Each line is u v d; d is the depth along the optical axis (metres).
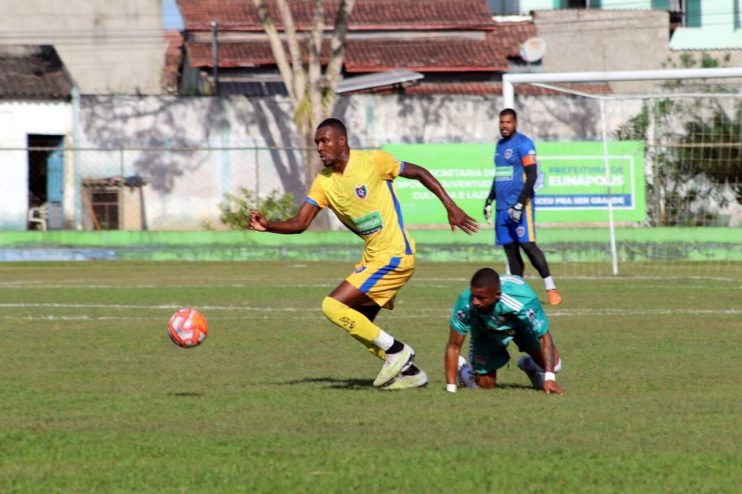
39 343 31.44
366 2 115.50
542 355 22.50
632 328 34.59
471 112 92.44
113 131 89.12
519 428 18.50
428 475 15.10
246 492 14.23
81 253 73.62
